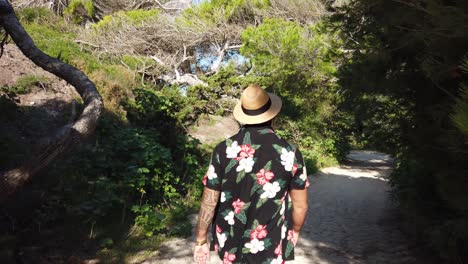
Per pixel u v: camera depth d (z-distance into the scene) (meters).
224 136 13.00
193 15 23.06
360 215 7.06
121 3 26.89
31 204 5.07
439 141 2.93
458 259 3.55
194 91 13.30
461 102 2.10
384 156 22.83
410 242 5.14
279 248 2.03
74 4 24.59
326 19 5.94
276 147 2.08
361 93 5.34
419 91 4.21
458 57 2.68
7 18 4.45
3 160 5.66
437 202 4.03
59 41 15.27
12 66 10.88
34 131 8.48
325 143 17.23
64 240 4.60
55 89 10.77
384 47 4.28
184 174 7.57
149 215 5.25
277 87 17.94
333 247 5.13
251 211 2.03
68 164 6.34
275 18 20.38
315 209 7.56
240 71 20.23
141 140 6.77
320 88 17.55
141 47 21.72
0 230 4.44
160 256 4.53
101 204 5.04
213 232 2.17
